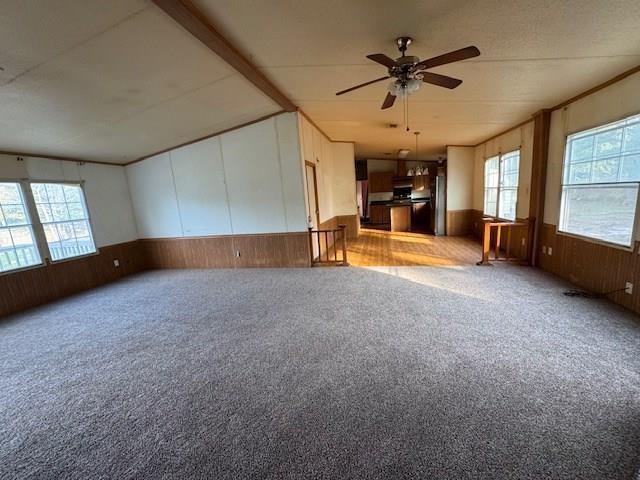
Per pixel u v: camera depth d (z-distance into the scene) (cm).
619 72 315
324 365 242
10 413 210
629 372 212
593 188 365
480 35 257
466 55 226
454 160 820
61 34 225
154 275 597
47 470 162
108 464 164
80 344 311
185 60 295
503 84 358
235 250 598
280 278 498
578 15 224
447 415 182
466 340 265
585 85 356
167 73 314
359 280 456
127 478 155
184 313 375
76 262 527
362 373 228
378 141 805
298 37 267
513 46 272
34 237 471
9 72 258
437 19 238
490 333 275
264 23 244
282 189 548
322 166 693
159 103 383
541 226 476
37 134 404
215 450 168
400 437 168
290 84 385
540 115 459
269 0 214
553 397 191
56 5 196
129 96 349
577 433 164
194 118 462
